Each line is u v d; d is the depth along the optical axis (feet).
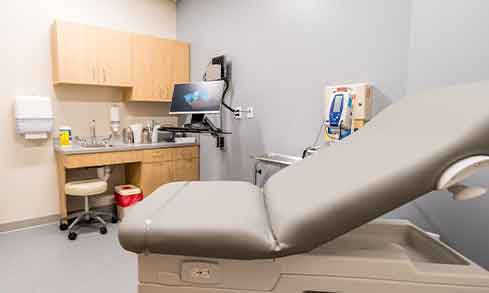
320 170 3.39
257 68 10.16
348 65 7.54
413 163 2.43
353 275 2.79
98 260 7.96
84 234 9.79
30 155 10.51
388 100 6.78
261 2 9.86
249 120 10.61
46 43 10.58
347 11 7.49
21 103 9.73
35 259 7.98
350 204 2.53
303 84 8.72
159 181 12.02
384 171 2.56
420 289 2.69
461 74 4.95
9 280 6.91
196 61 13.02
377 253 3.00
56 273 7.26
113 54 11.16
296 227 2.60
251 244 2.62
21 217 10.43
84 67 10.52
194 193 3.89
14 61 10.02
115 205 12.08
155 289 3.00
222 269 2.88
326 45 8.03
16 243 9.04
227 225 2.74
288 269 2.84
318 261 2.81
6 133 10.03
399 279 2.72
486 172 4.58
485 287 2.61
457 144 2.32
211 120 12.32
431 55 5.36
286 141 9.36
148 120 13.52
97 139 12.07
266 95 9.91
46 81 10.68
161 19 13.52
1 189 10.03
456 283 2.64
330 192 2.72
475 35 4.75
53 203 11.05
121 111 12.73
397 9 6.51
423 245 3.52
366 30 7.13
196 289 2.94
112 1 12.03
